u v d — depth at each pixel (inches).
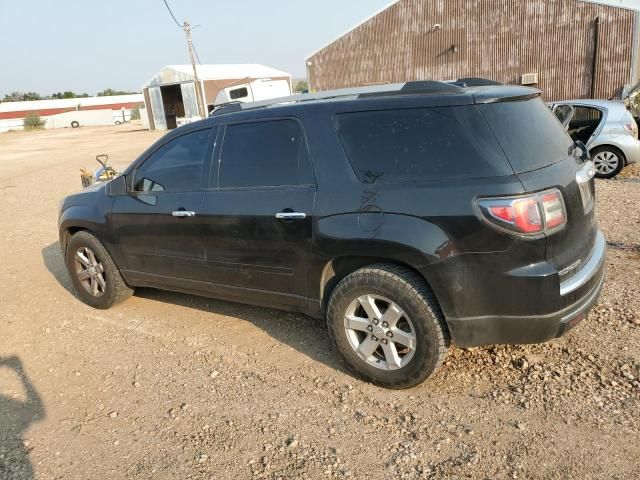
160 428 126.7
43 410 138.2
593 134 374.9
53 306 209.9
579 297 122.0
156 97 1685.5
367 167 129.5
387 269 127.3
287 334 169.8
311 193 135.9
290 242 140.3
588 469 102.6
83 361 163.2
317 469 108.7
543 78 1035.9
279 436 120.1
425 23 1109.1
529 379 132.3
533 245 114.3
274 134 146.5
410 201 121.5
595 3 957.2
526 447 109.8
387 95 133.5
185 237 164.4
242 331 174.7
